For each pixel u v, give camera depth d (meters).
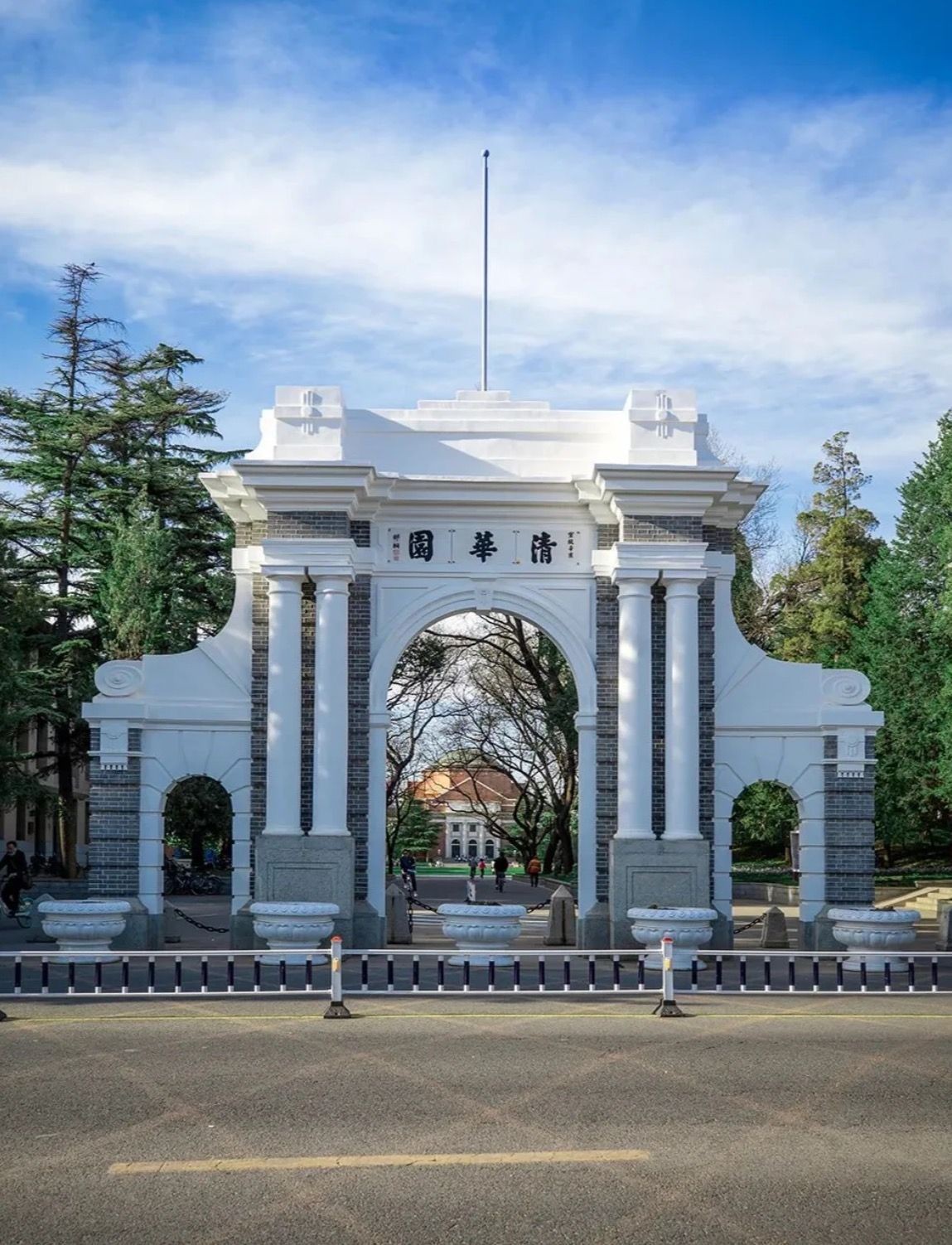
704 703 23.44
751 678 23.81
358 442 23.59
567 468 23.59
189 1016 16.11
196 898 42.72
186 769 23.33
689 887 22.53
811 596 52.78
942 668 42.94
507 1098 11.61
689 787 22.70
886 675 44.84
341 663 22.72
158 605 41.06
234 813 23.30
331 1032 14.93
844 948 23.06
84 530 43.62
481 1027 15.30
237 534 24.00
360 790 23.12
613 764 23.25
